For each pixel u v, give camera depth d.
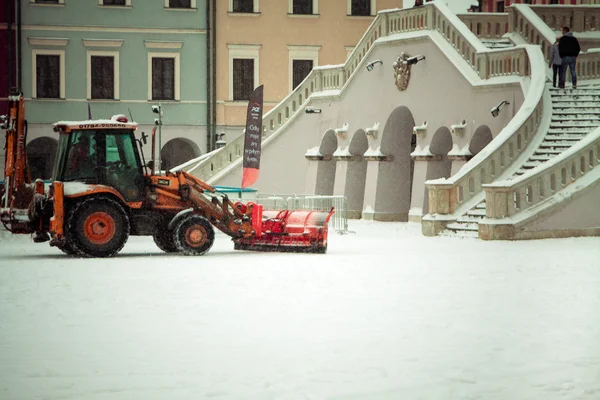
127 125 22.72
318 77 42.94
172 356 9.77
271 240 23.31
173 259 21.17
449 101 34.66
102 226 21.91
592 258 20.39
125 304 13.46
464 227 28.34
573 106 30.66
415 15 36.97
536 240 26.39
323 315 12.38
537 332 11.08
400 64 37.03
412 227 33.97
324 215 23.09
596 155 28.08
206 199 23.12
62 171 22.34
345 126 40.91
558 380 8.74
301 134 43.38
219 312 12.66
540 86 30.66
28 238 30.06
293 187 43.50
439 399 8.05
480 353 9.90
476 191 29.39
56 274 17.70
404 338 10.71
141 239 29.41
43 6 49.12
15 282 16.30
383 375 8.91
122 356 9.77
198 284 15.89
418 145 36.25
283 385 8.55
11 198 23.59
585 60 32.91
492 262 19.67
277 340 10.61
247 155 34.12
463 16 37.00
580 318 12.07
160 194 22.84
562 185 27.55
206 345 10.34
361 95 39.94
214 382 8.66
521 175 27.91
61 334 11.02
